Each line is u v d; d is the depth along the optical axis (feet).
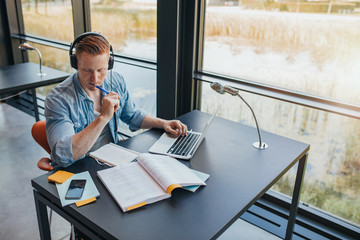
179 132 5.95
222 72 8.11
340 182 7.05
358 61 6.21
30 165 9.68
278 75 7.25
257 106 7.71
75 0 10.48
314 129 7.06
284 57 7.04
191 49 8.02
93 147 5.82
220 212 4.04
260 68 7.45
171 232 3.68
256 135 6.15
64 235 7.00
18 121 12.62
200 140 5.32
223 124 6.56
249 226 7.47
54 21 11.76
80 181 4.52
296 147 5.76
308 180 7.48
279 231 7.25
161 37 8.07
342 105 6.48
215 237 3.70
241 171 4.94
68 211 4.07
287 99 6.82
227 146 5.68
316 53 6.63
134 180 4.49
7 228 7.18
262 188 4.56
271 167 5.09
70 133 5.13
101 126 5.07
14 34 13.69
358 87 6.35
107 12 10.05
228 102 8.18
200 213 4.00
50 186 4.45
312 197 7.52
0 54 13.84
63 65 12.05
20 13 13.26
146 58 9.65
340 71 6.46
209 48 8.12
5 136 11.38
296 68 6.96
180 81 8.45
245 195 4.39
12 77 9.63
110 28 10.18
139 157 4.90
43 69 10.62
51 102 5.25
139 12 9.25
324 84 6.72
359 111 6.29
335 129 6.77
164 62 8.27
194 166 5.01
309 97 6.83
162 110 8.86
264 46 7.22
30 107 13.79
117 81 6.27
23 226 7.26
